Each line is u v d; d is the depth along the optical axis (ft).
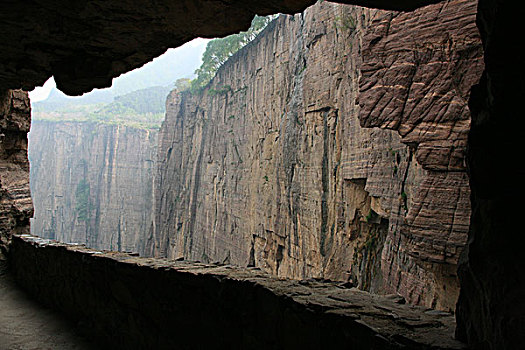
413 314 9.70
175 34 19.97
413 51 51.47
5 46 21.18
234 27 19.16
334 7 86.02
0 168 37.55
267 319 11.23
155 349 15.38
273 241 129.18
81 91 26.94
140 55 22.74
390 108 53.72
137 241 380.78
